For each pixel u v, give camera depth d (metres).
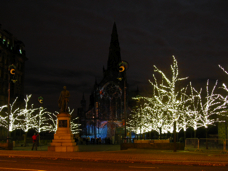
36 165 18.53
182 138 59.44
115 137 90.00
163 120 57.72
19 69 92.00
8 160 22.56
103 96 112.81
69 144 33.50
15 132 78.94
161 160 21.94
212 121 54.34
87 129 111.25
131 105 113.12
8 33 86.44
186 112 49.47
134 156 25.05
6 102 80.81
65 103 35.31
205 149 31.62
